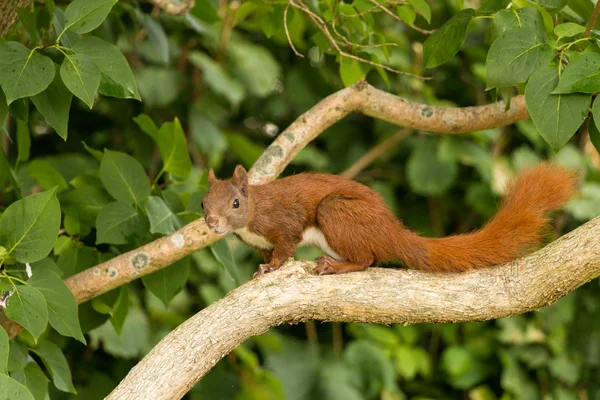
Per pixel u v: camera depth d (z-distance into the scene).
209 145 14.09
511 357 14.43
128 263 8.79
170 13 10.33
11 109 8.38
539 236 8.10
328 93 15.32
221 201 8.71
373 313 7.45
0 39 7.79
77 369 13.20
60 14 9.04
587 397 14.59
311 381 14.02
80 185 10.34
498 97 9.92
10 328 8.65
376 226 8.31
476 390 14.63
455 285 7.52
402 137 14.90
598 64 6.89
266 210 8.81
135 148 14.24
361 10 10.07
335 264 8.21
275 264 8.67
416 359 14.48
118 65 7.43
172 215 9.23
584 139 14.69
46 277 7.49
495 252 7.99
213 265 13.31
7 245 7.27
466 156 14.12
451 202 15.52
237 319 7.25
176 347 7.07
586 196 13.83
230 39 14.84
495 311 7.40
